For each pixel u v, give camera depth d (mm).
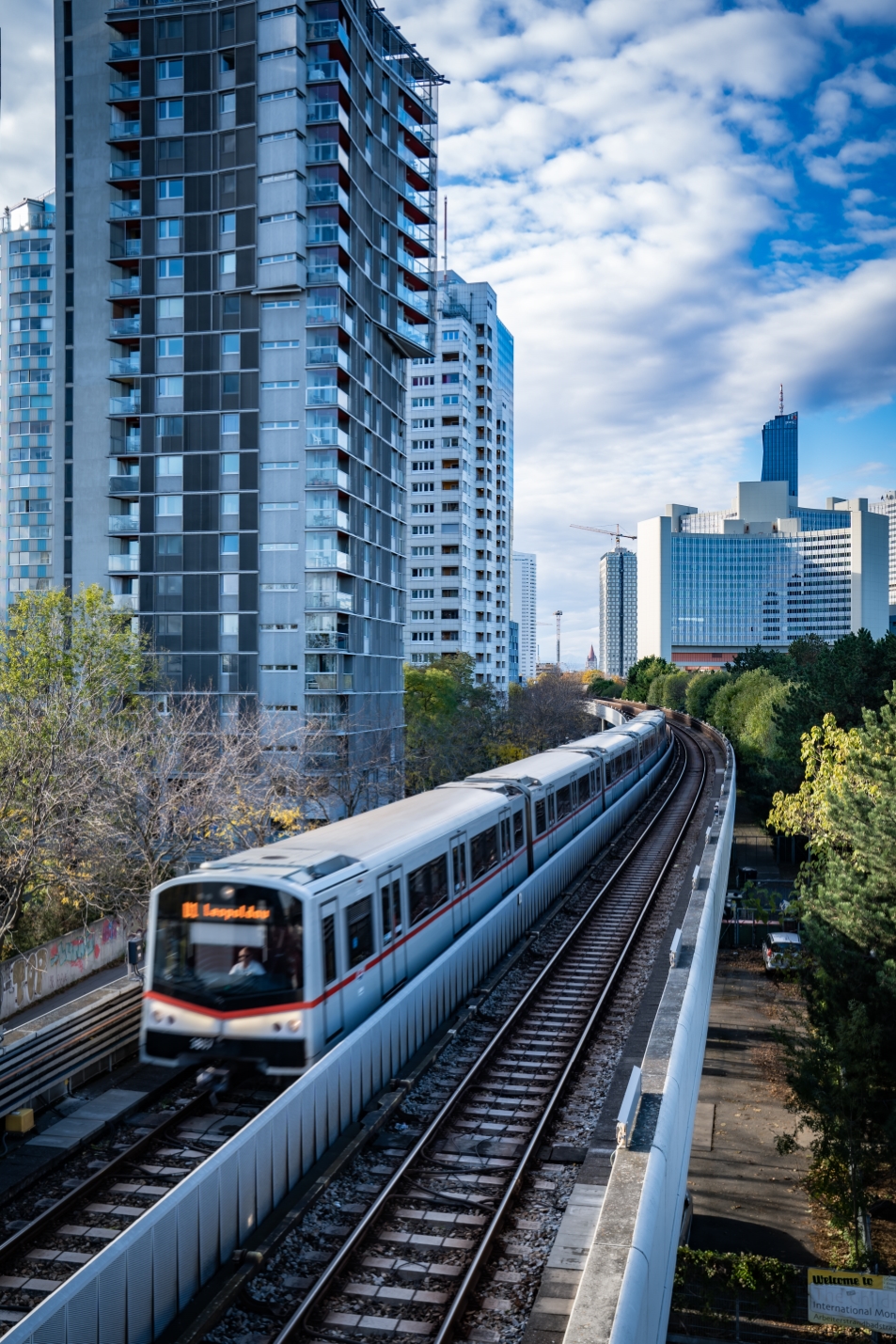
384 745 47719
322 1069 11445
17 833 23594
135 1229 7988
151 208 49531
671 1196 10359
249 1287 9109
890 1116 23391
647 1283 7688
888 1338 20047
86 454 52250
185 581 49219
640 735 50000
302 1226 10172
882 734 31484
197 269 49000
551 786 27938
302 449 47938
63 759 24922
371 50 52969
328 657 47688
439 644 108625
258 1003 13102
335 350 47688
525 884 22625
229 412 48688
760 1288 20531
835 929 28312
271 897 13273
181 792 26453
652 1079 11633
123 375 50531
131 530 50562
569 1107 13484
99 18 51250
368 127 52562
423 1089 13930
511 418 127312
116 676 34219
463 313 113188
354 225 49906
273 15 47094
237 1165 9508
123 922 25672
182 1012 13359
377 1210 10453
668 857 33094
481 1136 12594
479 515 113875
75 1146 12258
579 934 23312
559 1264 9633
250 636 48438
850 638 53594
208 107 48656
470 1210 10695
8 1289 9508
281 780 33594
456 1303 8797
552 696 79250
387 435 57438
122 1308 7742
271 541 48344
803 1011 36500
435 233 62281
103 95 51281
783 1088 31250
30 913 27703
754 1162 27766
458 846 19531
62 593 34625
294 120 46812
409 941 16594
